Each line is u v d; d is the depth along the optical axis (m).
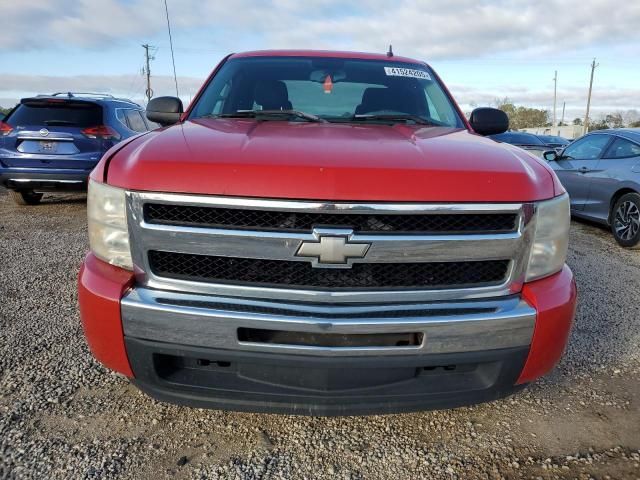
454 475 2.11
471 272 1.88
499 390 1.99
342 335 1.81
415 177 1.77
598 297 4.23
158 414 2.42
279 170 1.74
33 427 2.29
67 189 7.12
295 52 3.54
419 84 3.37
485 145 2.23
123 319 1.85
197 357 1.84
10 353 2.94
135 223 1.82
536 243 1.91
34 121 6.88
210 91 3.19
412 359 1.84
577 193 7.21
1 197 8.79
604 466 2.18
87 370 2.79
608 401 2.66
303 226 1.76
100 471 2.04
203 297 1.82
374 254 1.76
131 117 8.00
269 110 2.99
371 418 2.46
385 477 2.08
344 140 2.12
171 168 1.79
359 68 3.41
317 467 2.12
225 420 2.39
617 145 6.71
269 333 1.83
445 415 2.50
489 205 1.80
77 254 5.09
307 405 1.90
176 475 2.04
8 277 4.32
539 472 2.13
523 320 1.88
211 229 1.77
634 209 6.08
